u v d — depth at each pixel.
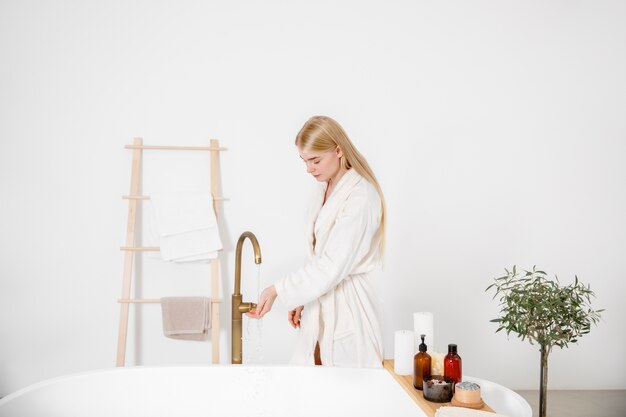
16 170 2.91
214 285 2.85
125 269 2.84
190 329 2.80
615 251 3.16
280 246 3.02
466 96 3.08
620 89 3.15
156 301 2.83
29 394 1.79
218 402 1.98
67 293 2.94
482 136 3.09
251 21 3.00
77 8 2.94
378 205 1.90
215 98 2.99
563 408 2.90
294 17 3.02
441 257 3.08
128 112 2.96
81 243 2.94
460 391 1.56
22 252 2.92
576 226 3.14
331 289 1.91
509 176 3.11
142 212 2.97
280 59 3.01
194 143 2.98
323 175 1.94
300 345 1.98
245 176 3.00
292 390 1.94
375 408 1.88
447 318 3.10
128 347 2.96
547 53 3.12
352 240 1.81
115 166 2.95
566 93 3.13
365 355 1.90
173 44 2.97
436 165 3.07
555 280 3.14
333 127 1.90
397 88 3.05
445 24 3.08
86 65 2.94
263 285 3.01
